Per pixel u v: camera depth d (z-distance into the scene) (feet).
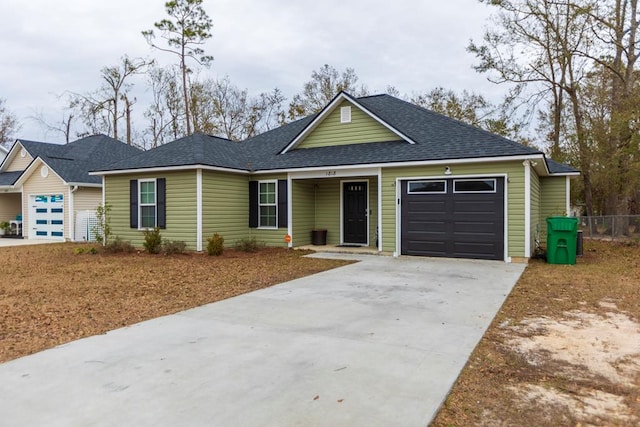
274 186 47.62
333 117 48.42
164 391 11.28
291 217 46.50
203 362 13.38
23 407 10.46
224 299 22.71
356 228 48.78
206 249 43.21
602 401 10.88
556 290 24.61
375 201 47.60
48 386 11.66
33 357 13.94
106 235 47.32
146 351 14.44
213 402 10.63
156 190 45.78
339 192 49.57
